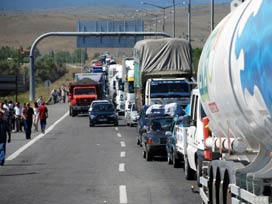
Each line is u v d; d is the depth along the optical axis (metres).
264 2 23.67
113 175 49.38
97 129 109.50
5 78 120.56
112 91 177.25
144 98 88.00
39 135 97.25
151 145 58.50
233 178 27.05
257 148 26.66
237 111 26.42
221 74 27.73
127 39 175.75
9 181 47.00
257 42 23.09
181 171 51.38
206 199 32.84
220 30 29.48
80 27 178.62
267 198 22.84
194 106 42.34
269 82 22.06
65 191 41.78
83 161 59.91
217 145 32.28
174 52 87.50
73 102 150.88
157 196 39.19
